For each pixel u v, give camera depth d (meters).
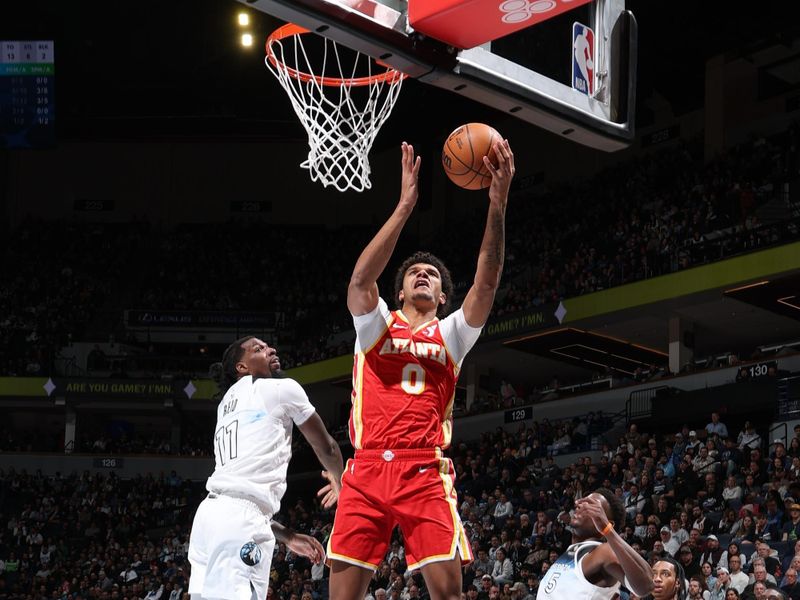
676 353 24.97
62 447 34.62
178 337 35.47
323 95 7.72
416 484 4.18
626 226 28.64
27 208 38.94
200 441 34.53
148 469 32.75
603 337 27.20
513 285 29.84
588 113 5.67
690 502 16.03
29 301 36.06
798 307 24.28
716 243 24.28
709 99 29.78
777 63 28.44
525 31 5.49
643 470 18.38
